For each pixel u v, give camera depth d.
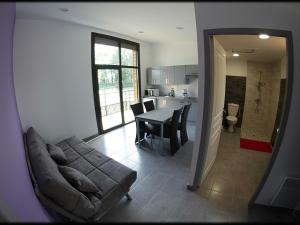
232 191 2.38
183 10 2.37
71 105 3.74
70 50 3.60
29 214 1.00
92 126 4.30
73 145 2.97
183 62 5.91
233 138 4.40
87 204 1.61
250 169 2.96
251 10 1.49
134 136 4.48
